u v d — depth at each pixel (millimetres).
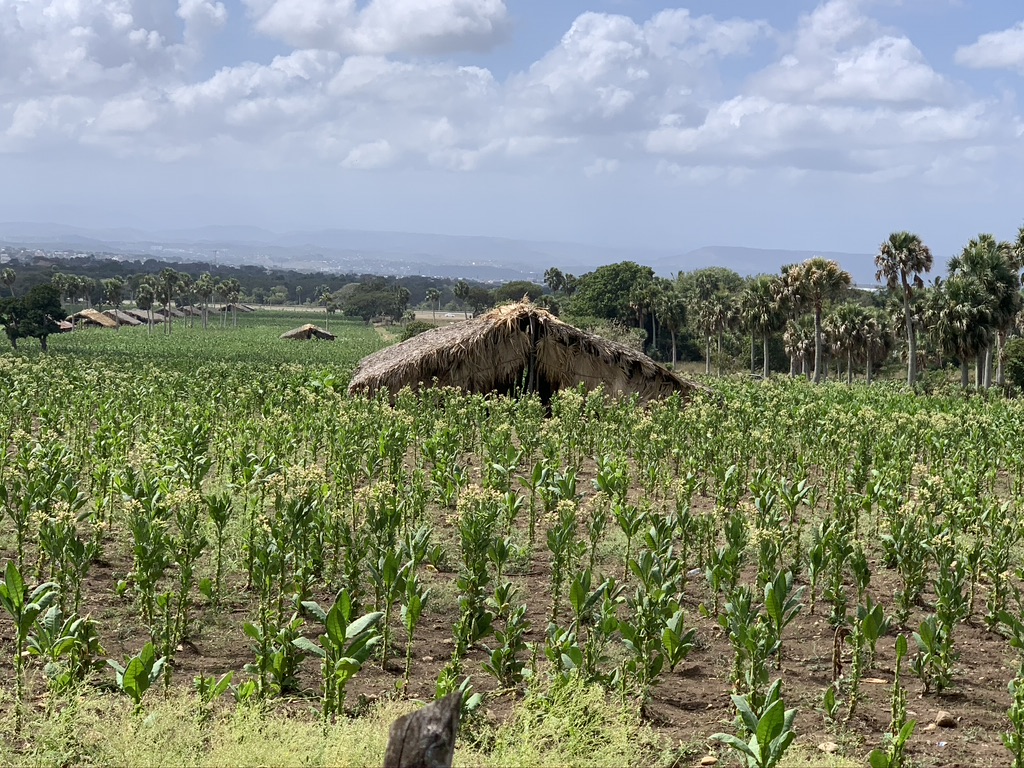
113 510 12703
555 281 180375
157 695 6914
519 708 6633
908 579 9445
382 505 10023
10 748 6090
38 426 22547
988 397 45219
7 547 11094
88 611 9094
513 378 26406
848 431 18906
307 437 18500
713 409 21766
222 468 15797
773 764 5574
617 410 22109
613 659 8141
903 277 61219
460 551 11141
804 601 10109
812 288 67938
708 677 7996
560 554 9258
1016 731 6207
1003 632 9195
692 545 11289
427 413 21219
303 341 120438
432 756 4398
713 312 96938
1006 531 10555
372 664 8078
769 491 11664
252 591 9984
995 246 58031
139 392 24297
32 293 80875
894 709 6660
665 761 6254
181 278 172125
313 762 5848
